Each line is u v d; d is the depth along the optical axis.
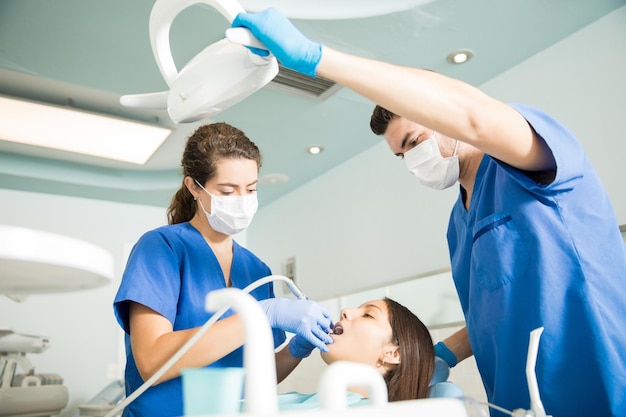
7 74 2.50
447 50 2.37
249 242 4.50
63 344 3.74
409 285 2.88
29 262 0.49
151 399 1.20
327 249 3.59
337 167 3.62
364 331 1.34
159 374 0.79
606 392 1.02
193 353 1.05
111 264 0.61
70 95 2.73
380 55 2.38
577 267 1.08
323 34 2.20
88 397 3.72
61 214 3.94
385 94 0.87
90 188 3.79
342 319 1.40
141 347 1.10
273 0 2.03
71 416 3.46
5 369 2.29
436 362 1.43
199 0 0.94
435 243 2.80
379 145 3.28
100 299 3.95
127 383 1.29
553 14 2.16
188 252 1.36
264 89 2.61
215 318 0.77
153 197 4.08
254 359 0.43
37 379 2.38
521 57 2.46
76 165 3.67
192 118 1.01
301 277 3.81
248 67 0.90
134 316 1.17
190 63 0.99
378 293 3.09
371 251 3.21
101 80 2.49
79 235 3.97
